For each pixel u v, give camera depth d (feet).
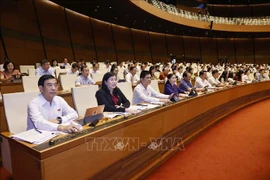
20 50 26.84
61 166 4.52
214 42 63.41
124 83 11.72
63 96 12.49
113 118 6.64
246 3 64.23
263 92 24.72
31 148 4.32
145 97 10.00
